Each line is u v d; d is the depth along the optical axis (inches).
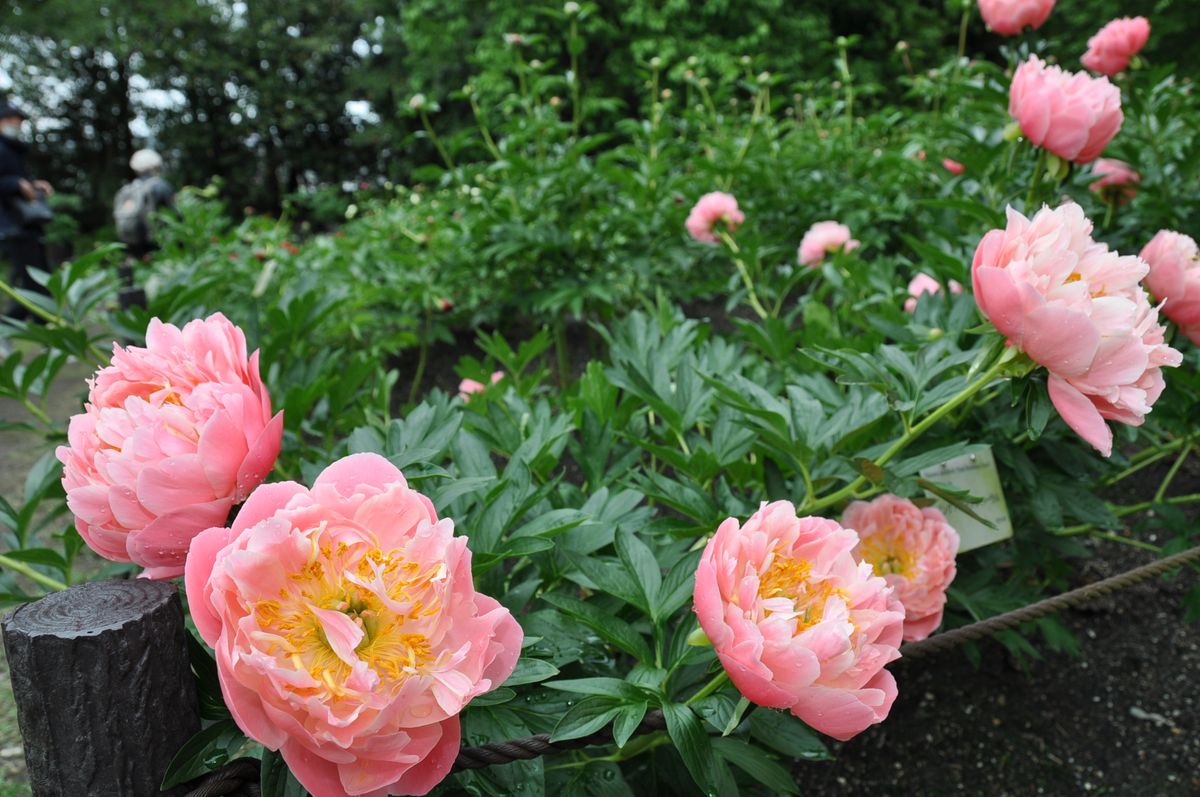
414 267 171.5
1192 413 79.8
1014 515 78.6
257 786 36.5
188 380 37.3
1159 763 78.1
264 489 31.3
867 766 77.9
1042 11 93.0
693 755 36.6
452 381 173.9
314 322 88.6
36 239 271.3
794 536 37.4
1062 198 83.3
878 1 544.7
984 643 92.1
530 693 44.3
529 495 48.2
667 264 154.9
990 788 75.6
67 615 33.2
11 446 169.2
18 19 746.2
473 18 625.0
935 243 104.9
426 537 31.2
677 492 51.8
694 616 44.1
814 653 31.8
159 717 34.1
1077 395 41.5
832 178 181.9
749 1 524.7
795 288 172.2
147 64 804.0
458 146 152.4
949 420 67.6
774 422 51.4
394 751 29.1
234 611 29.0
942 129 138.9
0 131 263.3
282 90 843.4
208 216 254.7
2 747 84.8
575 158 147.7
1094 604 97.6
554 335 157.0
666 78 495.8
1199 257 60.7
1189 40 423.2
